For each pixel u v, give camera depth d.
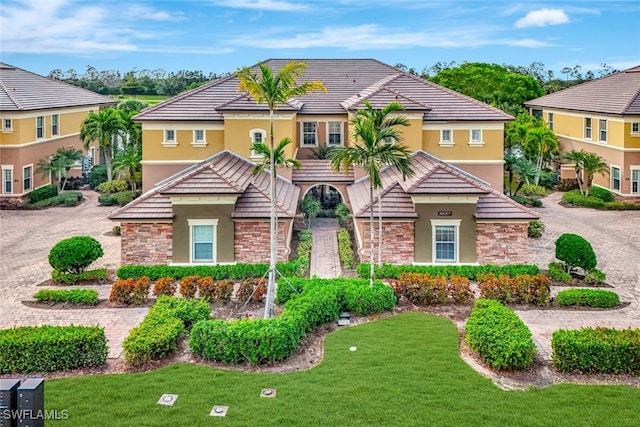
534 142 47.31
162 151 34.59
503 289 22.86
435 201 27.12
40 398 8.83
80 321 21.17
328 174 35.03
